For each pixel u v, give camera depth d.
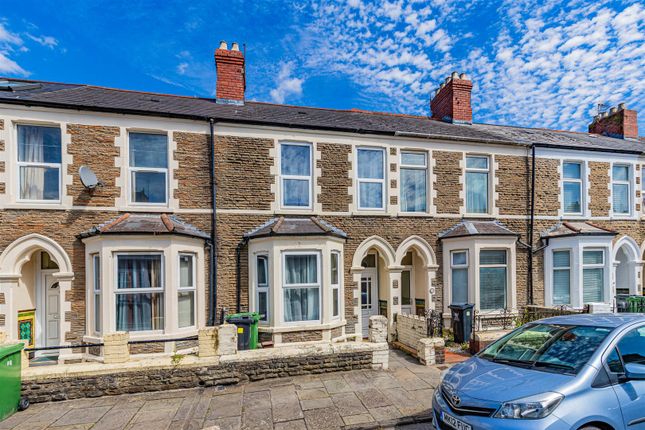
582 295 10.71
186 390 6.30
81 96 9.46
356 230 9.90
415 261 10.98
